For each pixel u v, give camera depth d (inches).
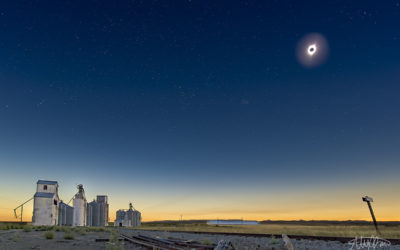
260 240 641.6
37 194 1804.9
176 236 888.9
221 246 409.7
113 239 658.8
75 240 700.0
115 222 2849.4
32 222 1731.1
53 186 1900.8
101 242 652.1
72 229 1256.8
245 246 390.9
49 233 749.3
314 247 491.2
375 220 768.9
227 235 885.2
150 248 525.0
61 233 997.2
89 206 2536.9
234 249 392.8
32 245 570.9
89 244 604.4
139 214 3110.2
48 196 1818.4
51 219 1788.9
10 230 1111.0
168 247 487.5
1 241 631.2
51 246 559.5
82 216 2222.0
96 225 2559.1
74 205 2192.4
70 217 2107.5
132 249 526.6
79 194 2284.7
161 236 898.7
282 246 383.2
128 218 2930.6
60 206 1998.0
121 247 496.7
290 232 1002.1
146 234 1021.2
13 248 520.4
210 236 835.4
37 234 911.0
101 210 2655.0
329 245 519.5
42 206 1784.0
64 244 597.6
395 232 789.9
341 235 740.0
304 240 620.7
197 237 812.6
